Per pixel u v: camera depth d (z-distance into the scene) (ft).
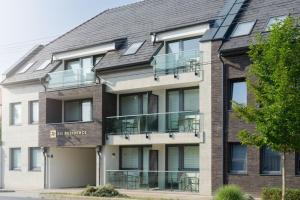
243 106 54.60
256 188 69.51
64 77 94.68
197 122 76.74
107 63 88.63
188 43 82.48
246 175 70.64
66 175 99.14
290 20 52.24
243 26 75.46
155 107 86.02
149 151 86.53
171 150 83.92
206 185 74.64
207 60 75.97
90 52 93.97
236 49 72.02
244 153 71.92
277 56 50.85
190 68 78.28
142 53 85.40
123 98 90.33
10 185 105.19
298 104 49.39
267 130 50.42
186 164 81.66
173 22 88.48
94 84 89.45
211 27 78.48
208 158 74.90
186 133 77.71
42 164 98.43
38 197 79.51
